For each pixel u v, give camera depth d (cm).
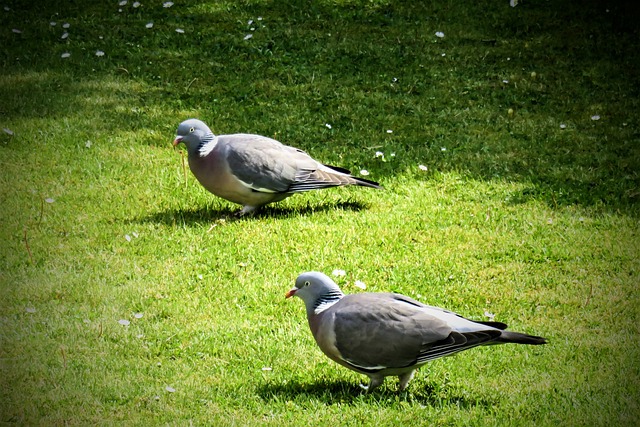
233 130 1359
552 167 1268
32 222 1067
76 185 1173
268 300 918
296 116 1419
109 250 1012
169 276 958
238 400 741
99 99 1449
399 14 1836
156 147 1298
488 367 802
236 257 1005
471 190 1200
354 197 1173
